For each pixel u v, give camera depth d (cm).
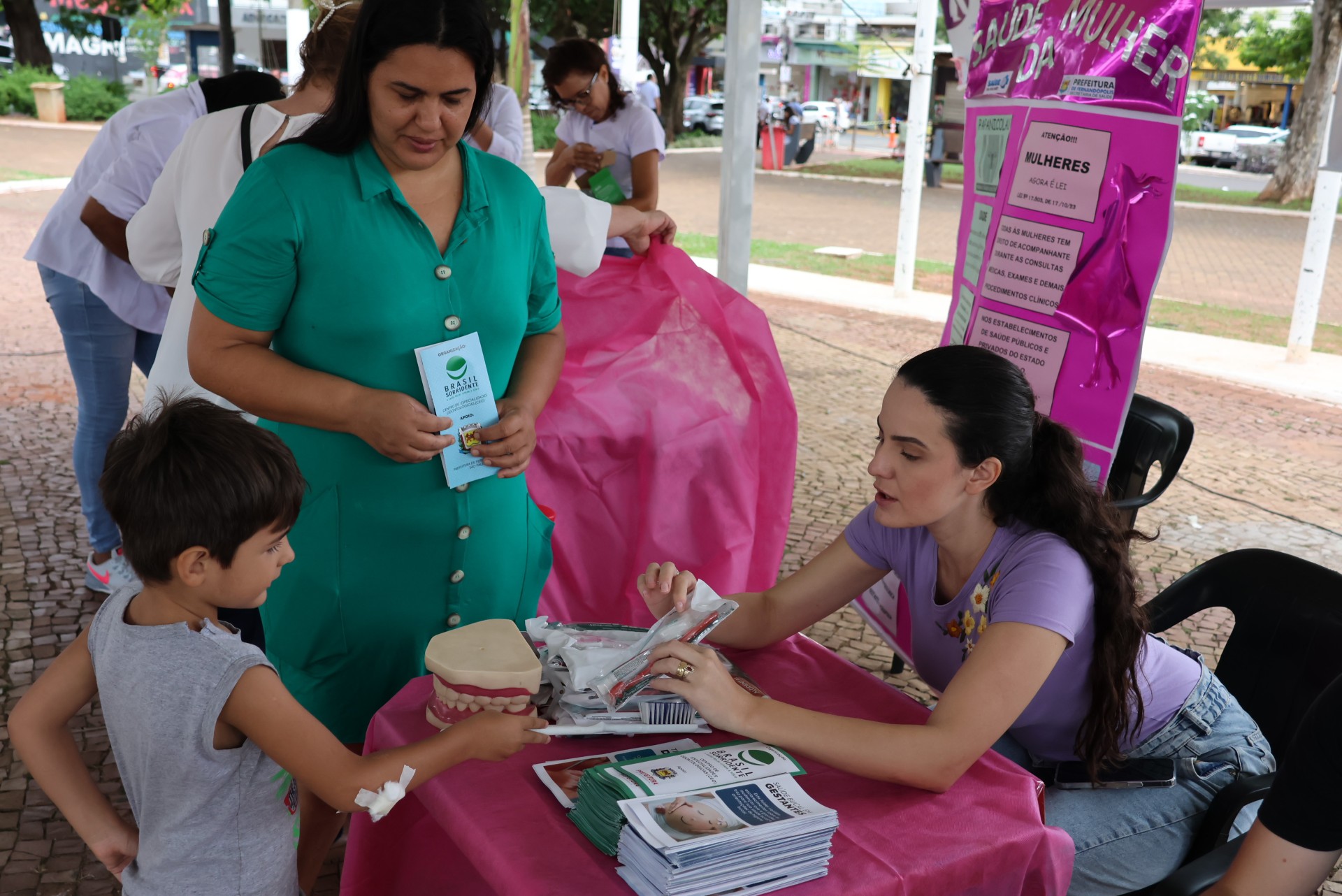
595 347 278
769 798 141
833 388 725
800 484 538
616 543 284
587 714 169
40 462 506
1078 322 243
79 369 353
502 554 215
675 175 2091
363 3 174
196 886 149
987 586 184
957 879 143
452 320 194
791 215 1683
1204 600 228
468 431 196
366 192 182
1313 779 138
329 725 217
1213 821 193
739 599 204
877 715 182
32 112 2598
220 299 184
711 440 282
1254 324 1002
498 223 197
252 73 300
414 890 175
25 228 1163
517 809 148
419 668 215
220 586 145
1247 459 618
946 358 179
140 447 141
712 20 2819
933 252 1386
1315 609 212
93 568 378
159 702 142
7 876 244
